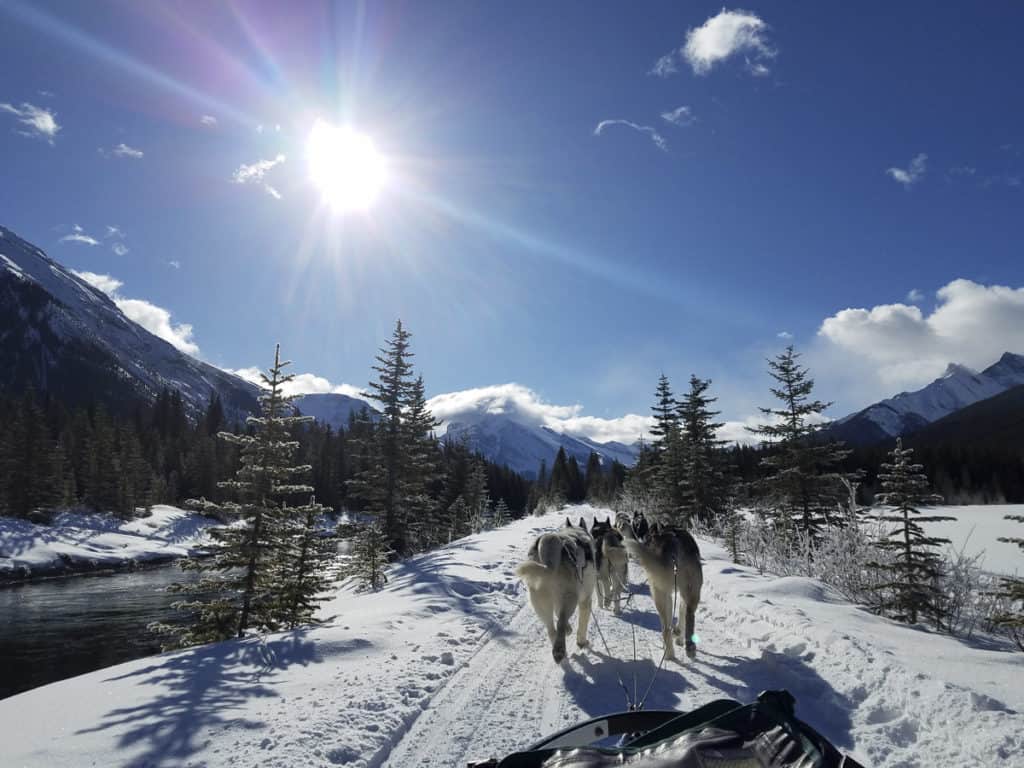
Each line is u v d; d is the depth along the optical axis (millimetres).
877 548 11859
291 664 6887
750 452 55000
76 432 76125
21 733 4922
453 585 12898
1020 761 4051
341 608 13344
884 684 5645
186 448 93188
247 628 12266
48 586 36094
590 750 3027
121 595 32312
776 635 7836
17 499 53844
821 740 2613
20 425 56906
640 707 4555
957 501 54125
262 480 12609
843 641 6816
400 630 8742
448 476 53062
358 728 5051
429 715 5582
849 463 41250
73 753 4504
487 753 4777
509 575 14945
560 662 7281
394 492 30625
